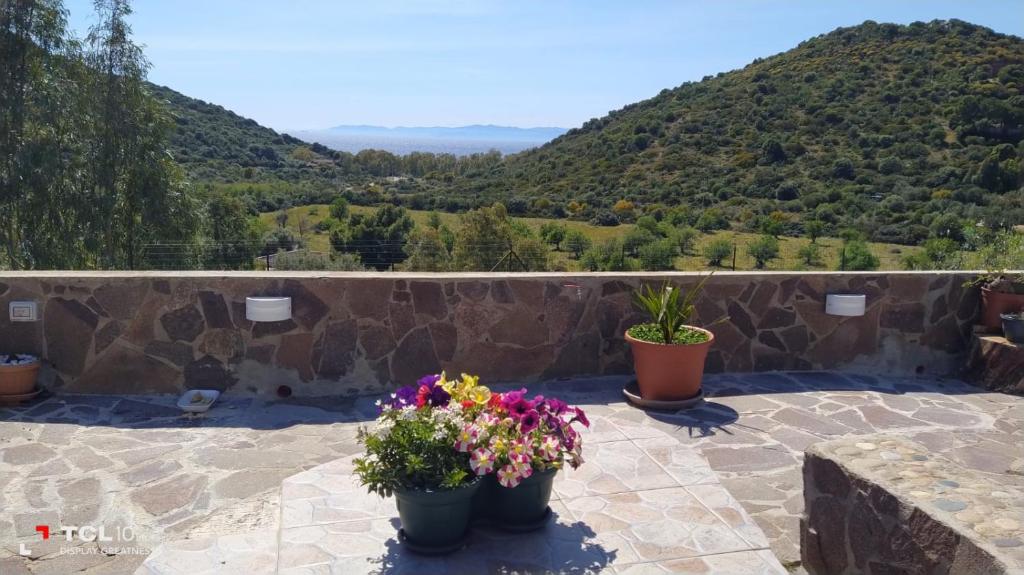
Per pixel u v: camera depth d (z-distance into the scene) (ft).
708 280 19.17
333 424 15.48
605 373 19.02
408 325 17.65
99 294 16.72
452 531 9.71
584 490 11.87
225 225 75.15
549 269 94.12
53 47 55.52
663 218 136.56
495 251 91.45
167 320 16.96
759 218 125.59
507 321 18.13
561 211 152.56
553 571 9.37
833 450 10.00
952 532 7.54
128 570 9.80
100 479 12.46
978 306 20.47
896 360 20.30
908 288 20.08
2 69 53.42
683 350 16.35
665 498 11.61
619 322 18.90
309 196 144.87
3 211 53.16
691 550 10.00
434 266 90.48
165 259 60.59
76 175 56.29
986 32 179.73
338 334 17.38
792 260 95.86
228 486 12.30
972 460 13.97
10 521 10.96
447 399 10.34
